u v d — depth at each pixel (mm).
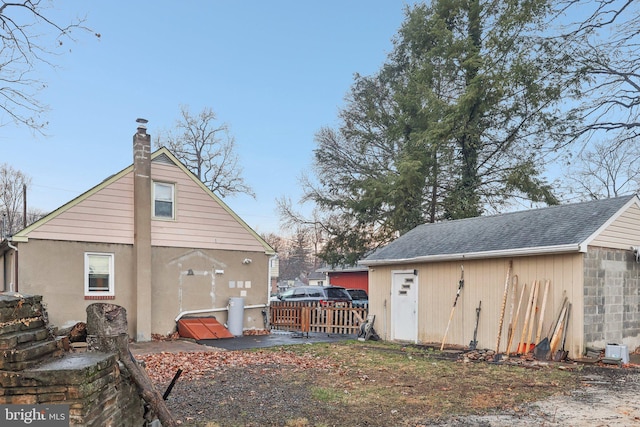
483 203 22188
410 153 22016
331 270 31375
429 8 23203
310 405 5918
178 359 9453
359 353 10781
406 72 24688
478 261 11859
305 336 14414
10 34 7762
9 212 36188
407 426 5047
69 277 11742
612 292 10453
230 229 14969
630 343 10844
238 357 9945
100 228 12320
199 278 14141
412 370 8508
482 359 9875
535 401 6148
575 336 9789
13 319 2910
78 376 2693
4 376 2645
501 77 15695
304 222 28047
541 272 10578
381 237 24484
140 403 3838
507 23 13695
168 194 13820
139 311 12508
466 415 5473
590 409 5730
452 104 20797
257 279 15477
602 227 10258
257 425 5078
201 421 5203
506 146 20922
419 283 13352
